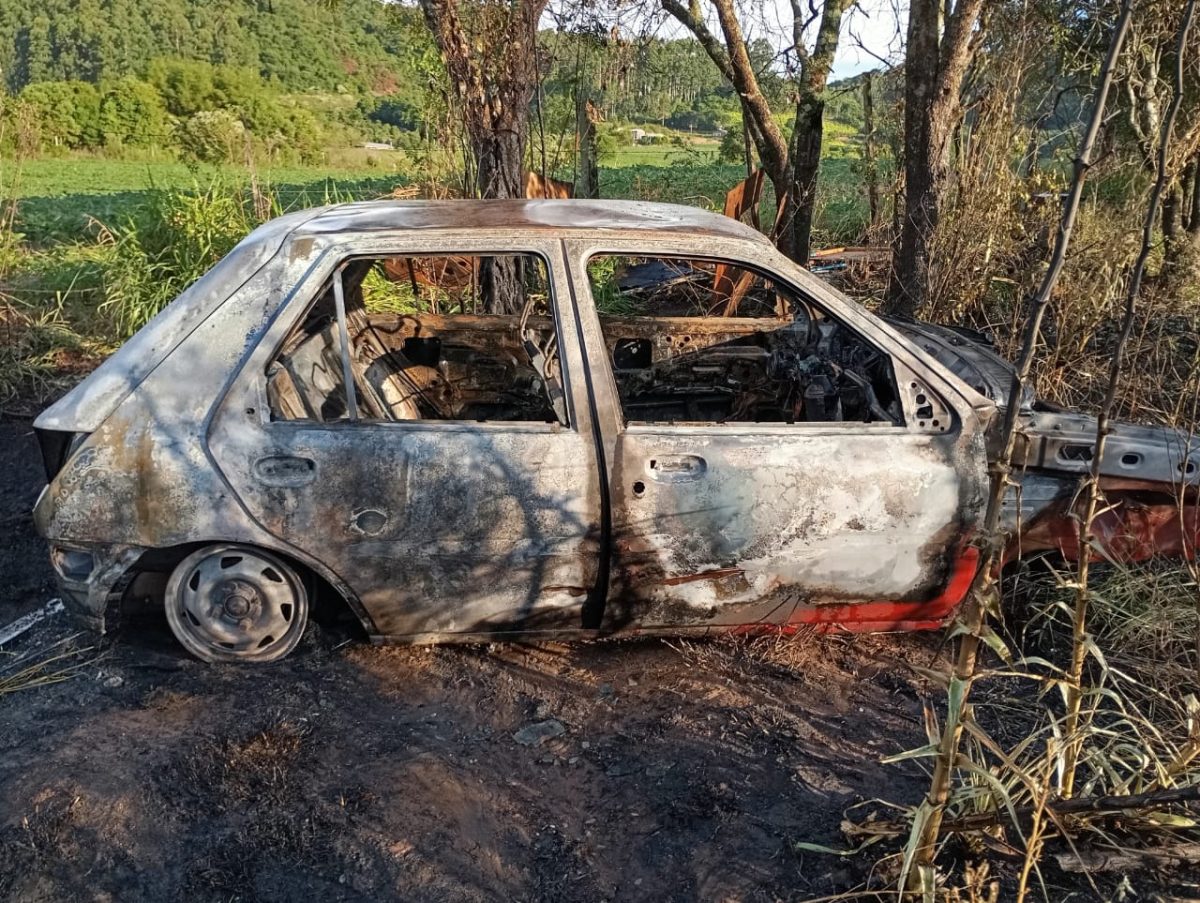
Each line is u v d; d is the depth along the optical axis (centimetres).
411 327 411
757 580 306
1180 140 478
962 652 204
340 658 330
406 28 902
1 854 247
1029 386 320
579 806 268
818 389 353
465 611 309
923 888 209
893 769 282
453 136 709
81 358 687
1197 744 241
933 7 537
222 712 302
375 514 294
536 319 414
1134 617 331
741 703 311
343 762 282
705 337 431
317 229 305
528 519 295
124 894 238
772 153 834
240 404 293
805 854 248
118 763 278
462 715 305
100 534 297
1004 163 605
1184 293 652
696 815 263
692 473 295
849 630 329
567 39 821
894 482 300
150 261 783
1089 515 219
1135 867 237
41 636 352
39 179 2481
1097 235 563
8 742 289
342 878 242
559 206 344
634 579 302
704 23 816
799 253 805
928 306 585
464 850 251
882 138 934
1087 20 659
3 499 479
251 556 309
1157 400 454
